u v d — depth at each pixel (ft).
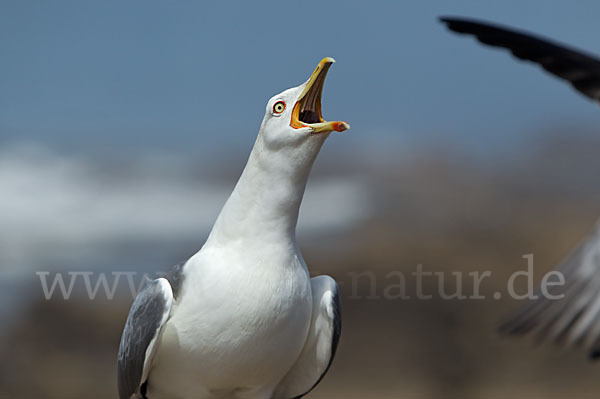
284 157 18.48
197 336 18.76
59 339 50.34
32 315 51.44
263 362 19.16
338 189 71.36
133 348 18.97
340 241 59.00
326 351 20.08
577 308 11.11
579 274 11.30
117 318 51.83
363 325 51.60
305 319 19.30
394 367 49.29
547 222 66.13
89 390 48.26
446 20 12.47
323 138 18.30
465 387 48.19
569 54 11.93
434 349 49.90
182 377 19.58
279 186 18.61
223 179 84.12
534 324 11.23
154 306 18.63
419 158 81.66
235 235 18.89
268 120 18.62
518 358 48.49
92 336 50.83
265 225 18.74
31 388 47.96
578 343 10.98
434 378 48.80
